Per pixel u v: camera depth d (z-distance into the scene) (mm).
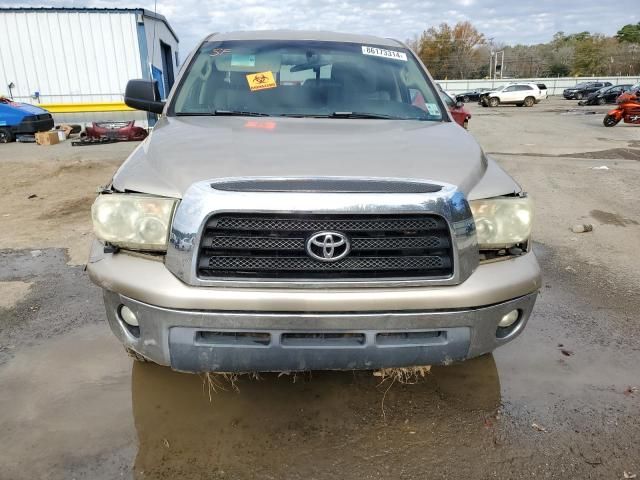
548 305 3727
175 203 1986
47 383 2678
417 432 2361
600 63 85250
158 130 2730
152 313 1983
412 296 1957
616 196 7324
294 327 1949
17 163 10000
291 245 1908
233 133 2529
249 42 3584
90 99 16094
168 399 2547
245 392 2604
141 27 15766
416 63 3652
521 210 2156
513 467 2172
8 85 15703
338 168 2045
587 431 2393
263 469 2135
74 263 4398
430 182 2014
